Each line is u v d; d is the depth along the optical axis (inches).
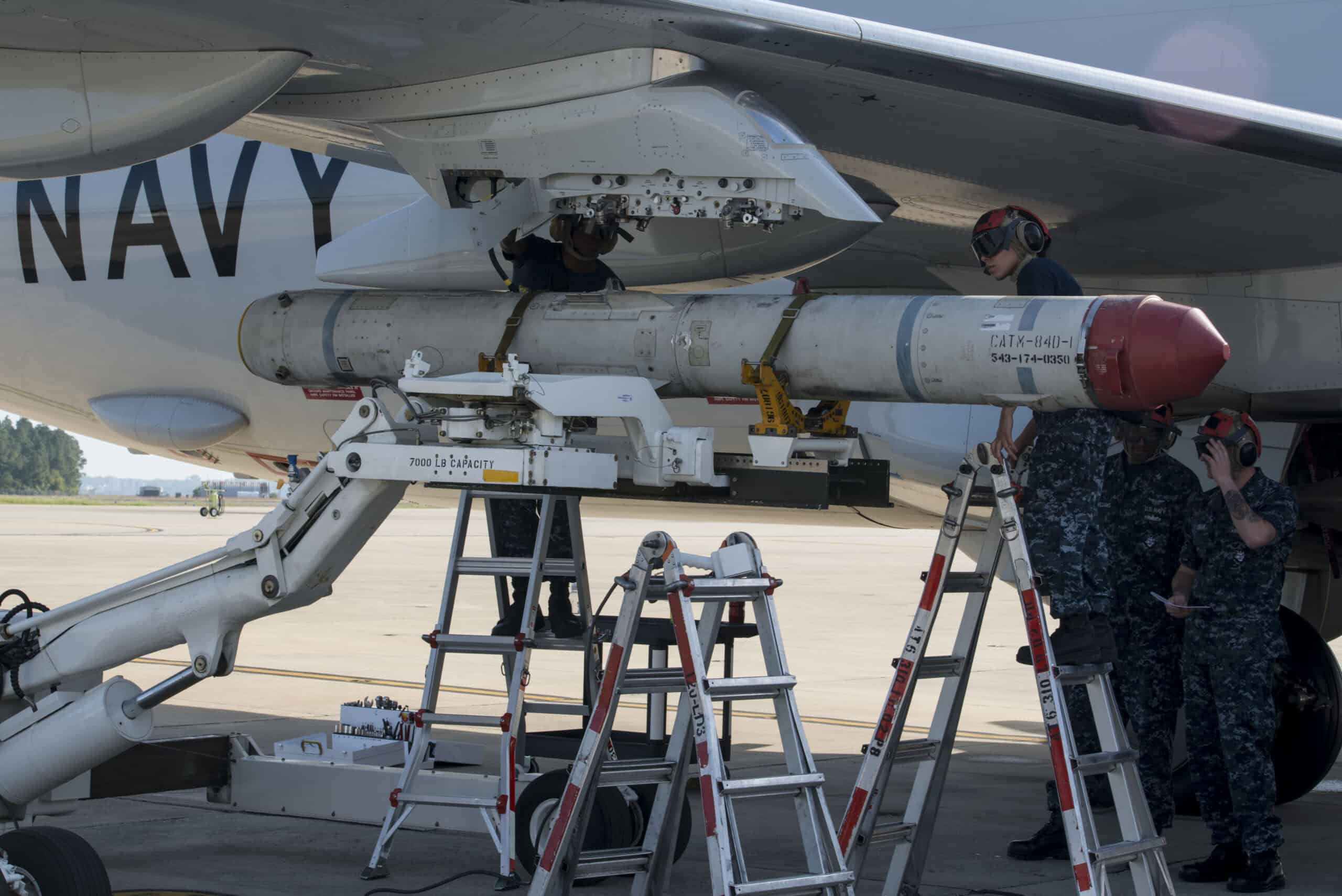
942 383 191.3
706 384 212.7
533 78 217.6
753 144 206.1
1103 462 192.2
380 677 485.7
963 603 848.9
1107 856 172.1
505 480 184.2
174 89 215.9
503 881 210.5
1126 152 244.5
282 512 192.7
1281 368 302.5
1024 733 392.2
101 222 398.3
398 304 241.3
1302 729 285.4
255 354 254.4
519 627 250.4
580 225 242.4
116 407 410.6
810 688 478.3
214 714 396.2
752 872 228.1
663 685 178.7
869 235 314.7
